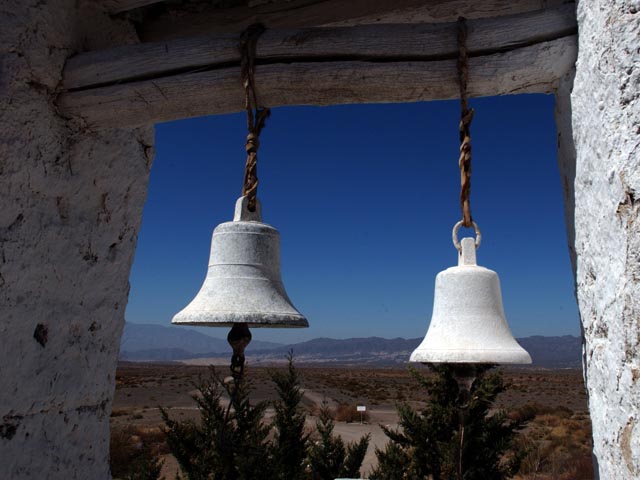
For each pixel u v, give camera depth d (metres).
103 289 3.18
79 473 2.98
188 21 3.33
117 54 2.78
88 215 3.06
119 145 3.22
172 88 2.70
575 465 13.19
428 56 2.43
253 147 2.59
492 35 2.33
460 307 2.55
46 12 2.74
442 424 6.43
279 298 2.59
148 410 25.36
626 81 1.78
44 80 2.74
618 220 1.78
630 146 1.75
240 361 2.50
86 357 3.05
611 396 1.86
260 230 2.64
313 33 2.54
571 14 2.25
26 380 2.67
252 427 6.73
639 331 1.67
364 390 42.53
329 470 7.21
